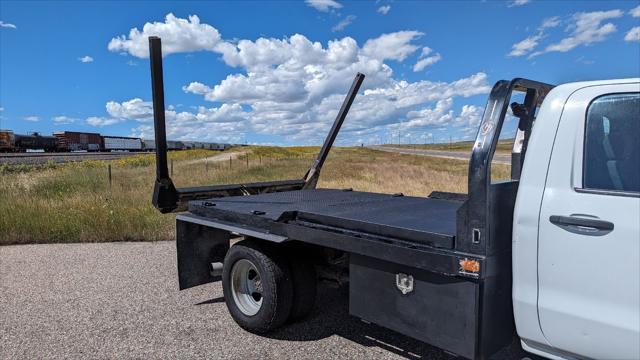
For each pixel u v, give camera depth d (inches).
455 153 3873.0
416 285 114.8
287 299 157.2
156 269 253.6
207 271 191.0
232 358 146.9
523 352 132.6
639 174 93.4
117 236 332.2
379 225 125.6
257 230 158.9
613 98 99.1
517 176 134.3
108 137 3590.1
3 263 269.1
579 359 100.8
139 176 760.3
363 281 128.2
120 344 158.6
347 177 802.8
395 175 844.6
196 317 182.2
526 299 105.3
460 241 106.4
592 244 95.0
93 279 235.5
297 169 1098.1
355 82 250.4
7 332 169.8
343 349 152.0
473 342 103.7
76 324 176.4
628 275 90.5
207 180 751.1
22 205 387.2
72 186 561.9
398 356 146.9
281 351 151.3
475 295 103.0
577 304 97.5
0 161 1476.4
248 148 3346.5
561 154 102.8
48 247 311.0
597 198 95.8
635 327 89.9
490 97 107.4
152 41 185.2
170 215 375.9
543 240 102.1
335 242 132.3
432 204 181.9
